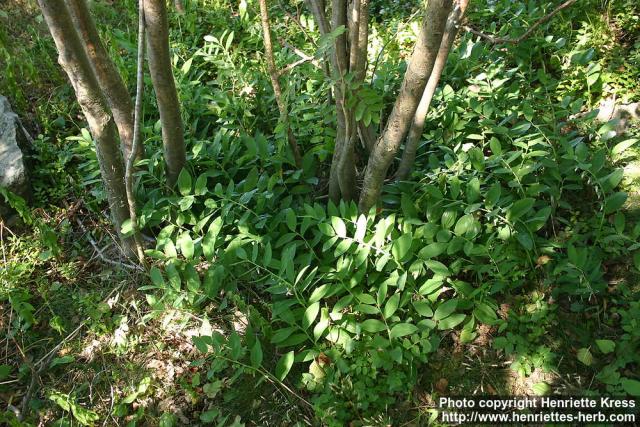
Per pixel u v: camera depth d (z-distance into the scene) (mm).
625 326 2395
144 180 3070
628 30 3756
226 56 3646
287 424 2389
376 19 4293
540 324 2533
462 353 2533
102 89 2514
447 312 2424
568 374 2414
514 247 2660
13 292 2809
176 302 2549
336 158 2750
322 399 2357
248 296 2777
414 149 2879
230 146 3146
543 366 2426
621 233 2568
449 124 3186
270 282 2605
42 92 3822
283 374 2371
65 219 3193
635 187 2916
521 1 3984
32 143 3453
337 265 2607
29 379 2629
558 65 3590
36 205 3262
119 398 2527
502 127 2949
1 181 3135
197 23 4281
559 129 3246
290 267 2547
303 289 2531
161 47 2398
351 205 2721
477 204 2604
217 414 2398
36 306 2867
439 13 1885
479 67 3516
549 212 2623
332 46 2377
